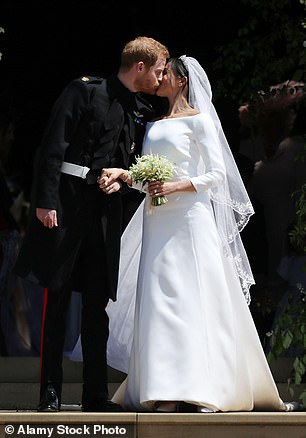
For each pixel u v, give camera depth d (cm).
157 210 2227
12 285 3000
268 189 2977
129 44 2239
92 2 3400
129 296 2378
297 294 2820
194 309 2170
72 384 2659
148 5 3378
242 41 2961
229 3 3291
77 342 2564
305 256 2827
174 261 2197
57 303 2205
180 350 2144
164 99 2848
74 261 2191
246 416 2048
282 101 3002
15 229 2992
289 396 2648
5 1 3397
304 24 2605
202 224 2212
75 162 2194
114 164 2216
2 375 2786
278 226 2964
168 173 2166
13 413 2048
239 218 2341
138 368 2206
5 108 3388
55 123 2177
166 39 3378
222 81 3002
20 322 3092
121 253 2378
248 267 2305
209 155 2200
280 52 3073
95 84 2212
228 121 3022
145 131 2266
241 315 2256
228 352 2172
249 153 3080
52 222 2162
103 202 2220
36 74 3428
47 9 3406
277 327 2444
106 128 2195
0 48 3403
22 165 3497
